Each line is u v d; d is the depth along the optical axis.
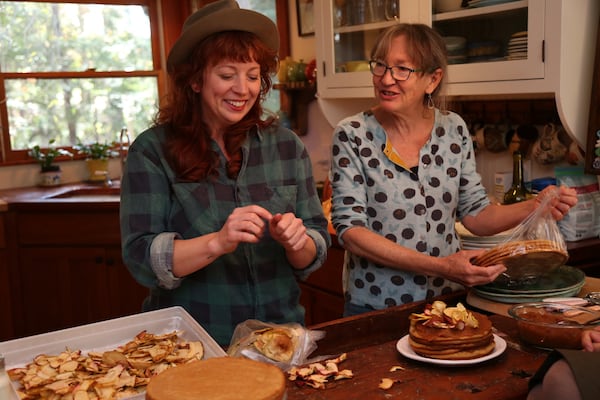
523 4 2.08
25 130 4.16
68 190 3.90
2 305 3.55
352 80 2.79
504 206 1.81
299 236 1.38
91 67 4.32
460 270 1.57
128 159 1.50
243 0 3.99
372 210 1.77
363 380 1.24
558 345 1.31
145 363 1.19
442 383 1.21
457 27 2.32
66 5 4.19
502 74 2.16
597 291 1.63
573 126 2.07
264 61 1.48
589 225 2.18
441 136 1.79
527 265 1.59
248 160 1.55
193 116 1.50
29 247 3.54
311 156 3.65
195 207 1.49
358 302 1.82
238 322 1.53
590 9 2.01
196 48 1.44
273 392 0.92
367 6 2.69
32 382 1.14
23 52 4.11
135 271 1.42
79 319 3.59
